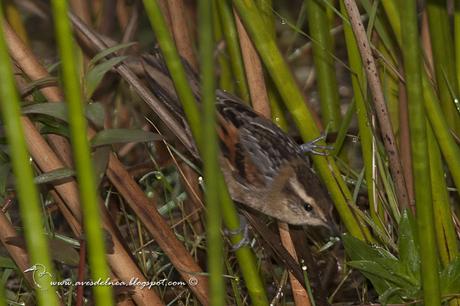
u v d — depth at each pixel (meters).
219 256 4.25
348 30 7.72
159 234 7.23
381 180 8.15
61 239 7.58
